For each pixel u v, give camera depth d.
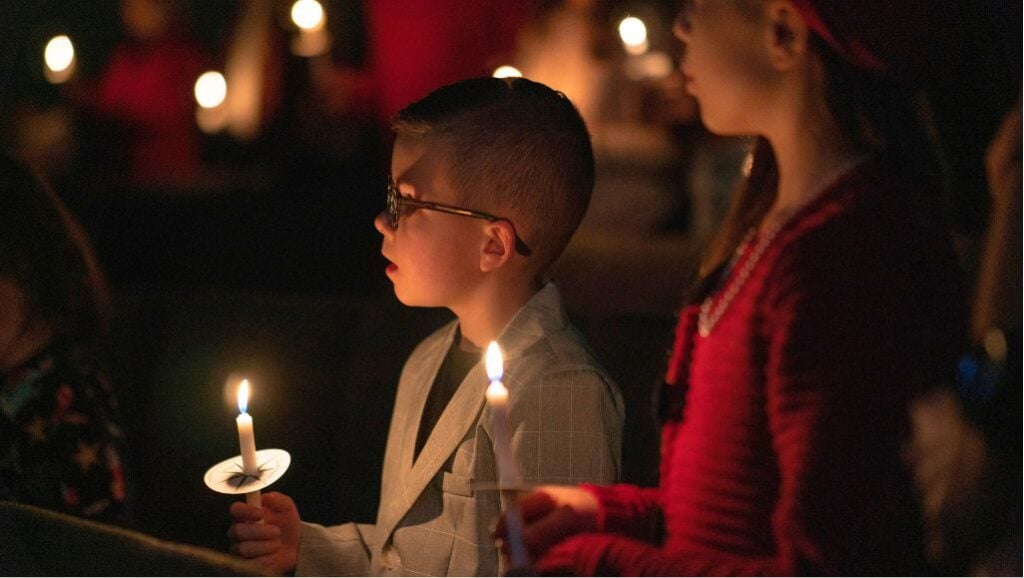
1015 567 1.76
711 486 2.00
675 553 1.95
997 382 1.74
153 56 8.75
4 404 3.12
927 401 1.77
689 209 7.63
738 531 1.96
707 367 2.04
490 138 2.71
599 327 4.05
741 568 1.85
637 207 7.46
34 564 2.37
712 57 2.04
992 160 1.94
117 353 4.51
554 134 2.78
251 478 2.70
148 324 4.57
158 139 8.73
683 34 2.11
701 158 7.54
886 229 1.83
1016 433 1.74
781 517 1.80
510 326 2.83
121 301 4.60
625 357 3.95
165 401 4.44
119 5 10.55
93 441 3.17
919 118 2.03
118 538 2.33
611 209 7.47
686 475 2.06
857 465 1.74
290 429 4.30
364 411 4.21
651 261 6.47
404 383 3.21
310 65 8.17
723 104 2.06
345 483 4.17
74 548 2.35
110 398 3.37
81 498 3.11
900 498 1.79
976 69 2.09
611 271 6.41
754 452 1.94
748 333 1.95
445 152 2.72
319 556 3.07
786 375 1.83
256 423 4.32
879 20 1.91
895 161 1.96
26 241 3.23
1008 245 1.84
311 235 7.28
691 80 2.12
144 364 4.52
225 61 9.51
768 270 1.93
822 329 1.80
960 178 2.15
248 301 4.53
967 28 2.05
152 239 7.42
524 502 2.14
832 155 1.97
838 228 1.85
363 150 7.79
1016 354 1.75
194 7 11.14
